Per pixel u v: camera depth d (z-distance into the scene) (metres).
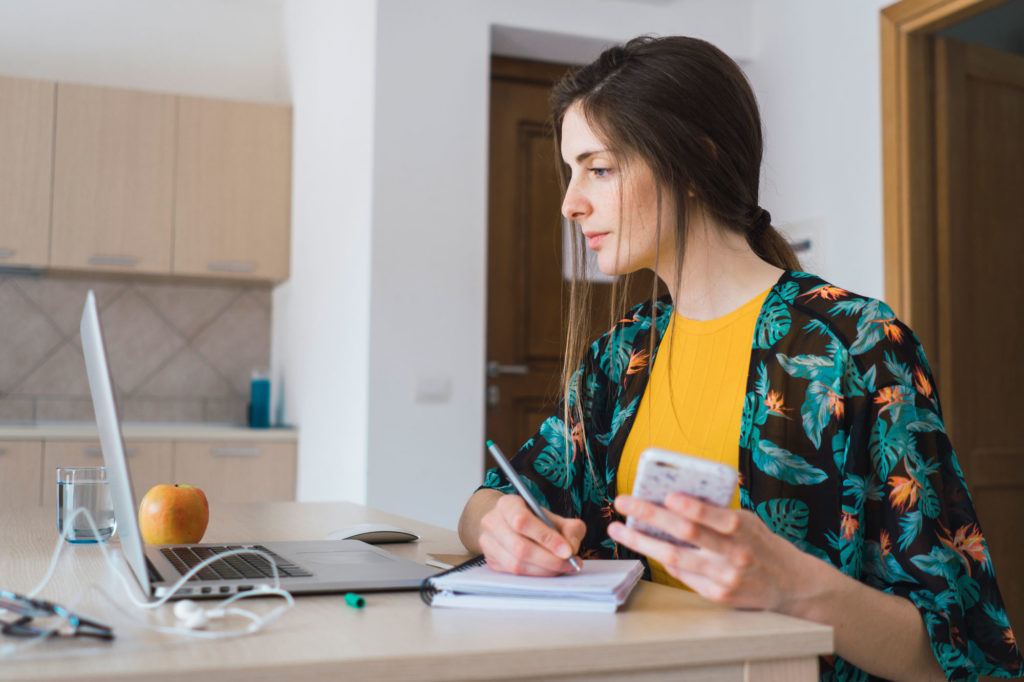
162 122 3.71
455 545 1.25
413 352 2.80
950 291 2.74
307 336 3.55
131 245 3.64
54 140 3.55
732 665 0.68
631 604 0.79
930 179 2.75
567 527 0.87
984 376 2.81
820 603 0.78
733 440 1.07
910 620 0.82
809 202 3.05
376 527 1.26
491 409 3.15
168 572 0.89
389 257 2.78
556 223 3.27
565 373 1.27
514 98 3.23
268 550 1.04
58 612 0.66
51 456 3.31
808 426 0.99
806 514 0.99
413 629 0.68
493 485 1.23
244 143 3.84
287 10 4.09
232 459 3.55
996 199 2.88
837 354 1.00
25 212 3.50
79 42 3.92
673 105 1.08
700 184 1.10
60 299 3.84
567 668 0.64
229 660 0.58
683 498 0.72
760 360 1.06
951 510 0.94
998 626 0.91
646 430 1.18
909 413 0.94
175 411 4.00
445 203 2.85
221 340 4.09
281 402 3.98
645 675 0.66
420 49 2.84
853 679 0.92
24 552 1.10
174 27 4.06
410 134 2.82
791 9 3.14
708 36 3.21
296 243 3.77
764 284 1.12
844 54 2.91
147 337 3.97
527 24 2.96
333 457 3.11
